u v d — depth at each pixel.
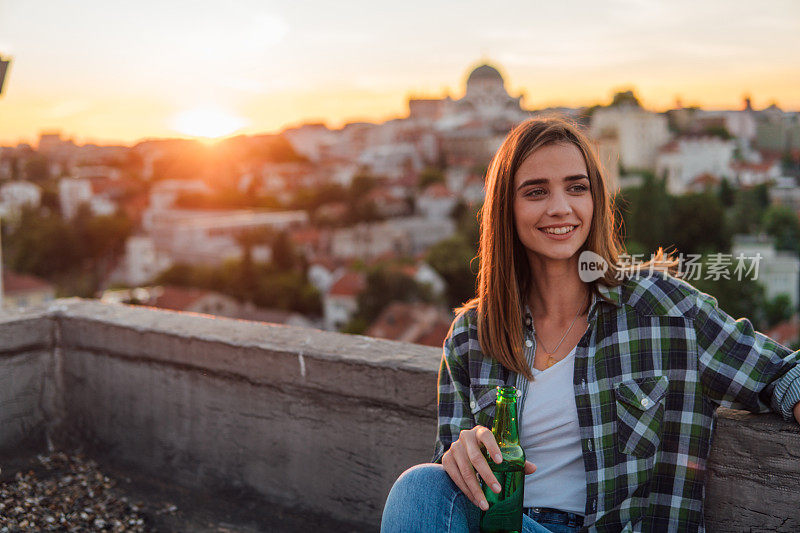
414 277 59.84
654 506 1.37
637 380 1.35
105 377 2.66
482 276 1.48
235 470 2.39
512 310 1.42
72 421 2.77
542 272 1.44
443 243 61.84
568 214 1.37
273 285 72.12
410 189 125.56
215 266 85.31
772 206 58.84
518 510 1.27
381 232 93.81
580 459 1.38
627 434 1.34
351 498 2.16
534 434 1.40
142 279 99.44
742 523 1.57
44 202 136.00
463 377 1.51
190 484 2.48
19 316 2.70
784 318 42.97
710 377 1.35
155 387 2.54
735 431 1.55
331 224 111.00
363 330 55.34
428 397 1.98
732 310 41.44
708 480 1.61
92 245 103.12
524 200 1.40
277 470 2.30
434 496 1.27
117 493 2.45
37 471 2.57
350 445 2.14
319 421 2.20
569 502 1.38
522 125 1.44
